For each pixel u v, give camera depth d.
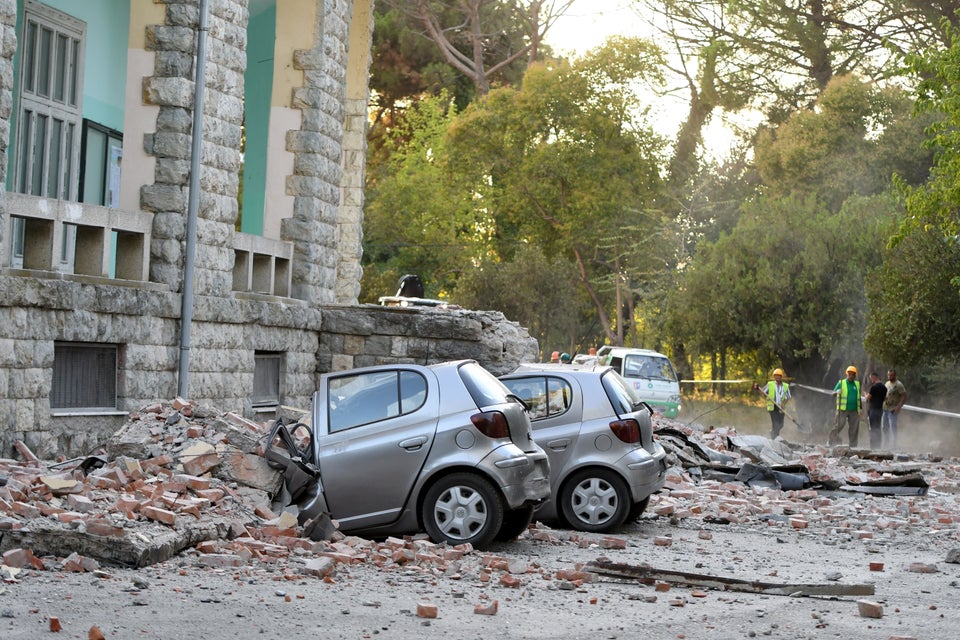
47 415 16.20
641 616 8.29
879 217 40.66
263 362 22.11
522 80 63.91
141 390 18.00
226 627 7.30
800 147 51.78
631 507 13.84
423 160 68.69
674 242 52.94
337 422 11.60
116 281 17.94
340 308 23.59
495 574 9.81
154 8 18.89
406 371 11.66
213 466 11.61
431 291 68.50
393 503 11.32
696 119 58.56
